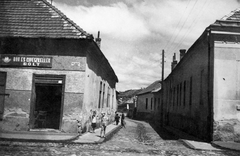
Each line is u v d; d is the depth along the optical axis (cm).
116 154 888
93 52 1478
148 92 4478
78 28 1359
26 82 1336
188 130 1850
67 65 1332
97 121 1772
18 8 1477
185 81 2109
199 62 1608
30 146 946
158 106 3859
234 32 1309
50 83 1332
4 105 1328
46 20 1411
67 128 1293
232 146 1097
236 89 1299
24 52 1351
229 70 1311
